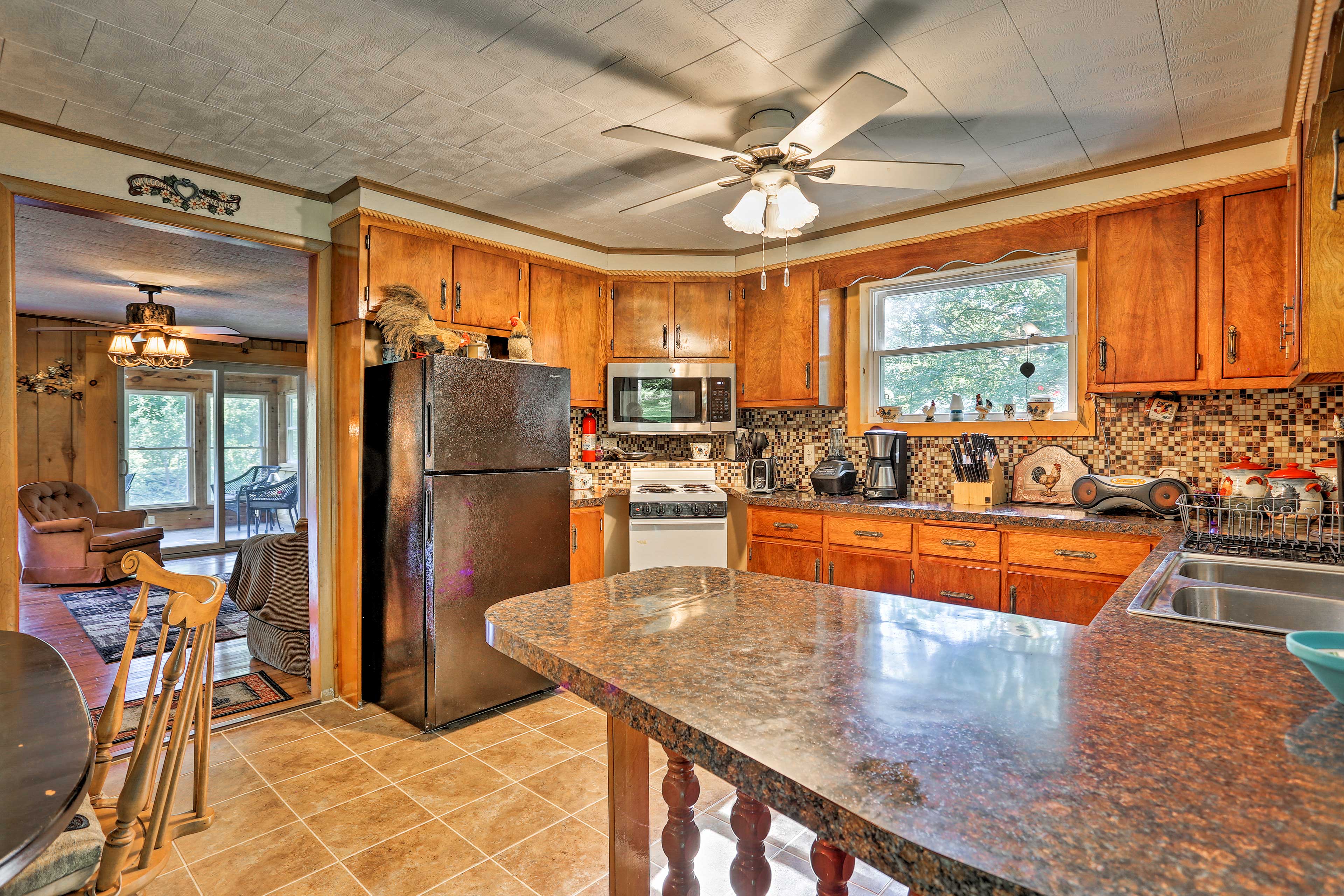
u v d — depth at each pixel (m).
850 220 3.58
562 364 3.84
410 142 2.62
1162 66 2.07
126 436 6.68
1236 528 2.37
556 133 2.54
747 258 4.07
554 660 1.05
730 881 1.61
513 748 2.59
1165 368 2.73
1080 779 0.66
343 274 3.10
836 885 1.26
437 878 1.81
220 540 7.12
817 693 0.90
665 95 2.26
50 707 1.15
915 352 3.80
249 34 1.91
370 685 3.05
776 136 2.31
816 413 4.12
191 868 1.85
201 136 2.55
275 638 3.53
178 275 4.55
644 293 4.07
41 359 6.17
